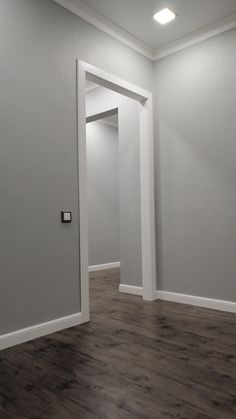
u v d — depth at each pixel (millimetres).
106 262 6301
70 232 2873
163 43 3695
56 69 2801
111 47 3332
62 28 2863
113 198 6508
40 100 2666
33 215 2586
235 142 3209
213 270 3369
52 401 1687
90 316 3152
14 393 1768
